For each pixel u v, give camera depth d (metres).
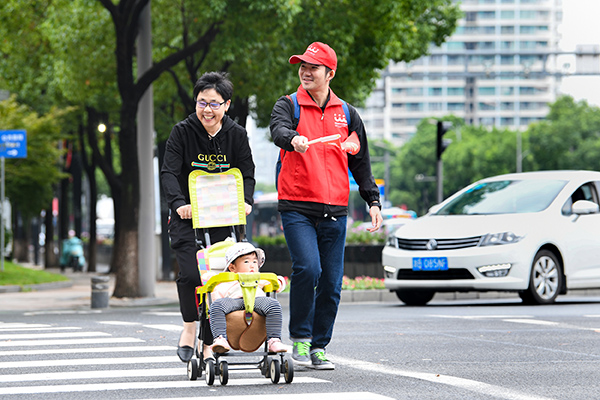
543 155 116.31
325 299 8.95
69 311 19.25
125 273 23.22
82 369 8.84
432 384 7.76
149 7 23.97
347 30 26.50
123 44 23.28
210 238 8.45
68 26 28.33
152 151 23.86
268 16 23.78
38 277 33.47
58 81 31.58
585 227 18.30
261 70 26.84
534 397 7.10
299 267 8.74
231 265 7.81
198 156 8.53
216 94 8.46
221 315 7.49
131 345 11.02
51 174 40.47
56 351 10.40
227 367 7.65
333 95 9.10
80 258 51.78
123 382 7.95
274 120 8.80
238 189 8.47
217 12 23.53
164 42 29.83
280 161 9.09
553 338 11.48
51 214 56.31
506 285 16.91
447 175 128.12
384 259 18.08
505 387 7.61
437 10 38.78
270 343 7.55
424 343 11.04
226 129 8.59
